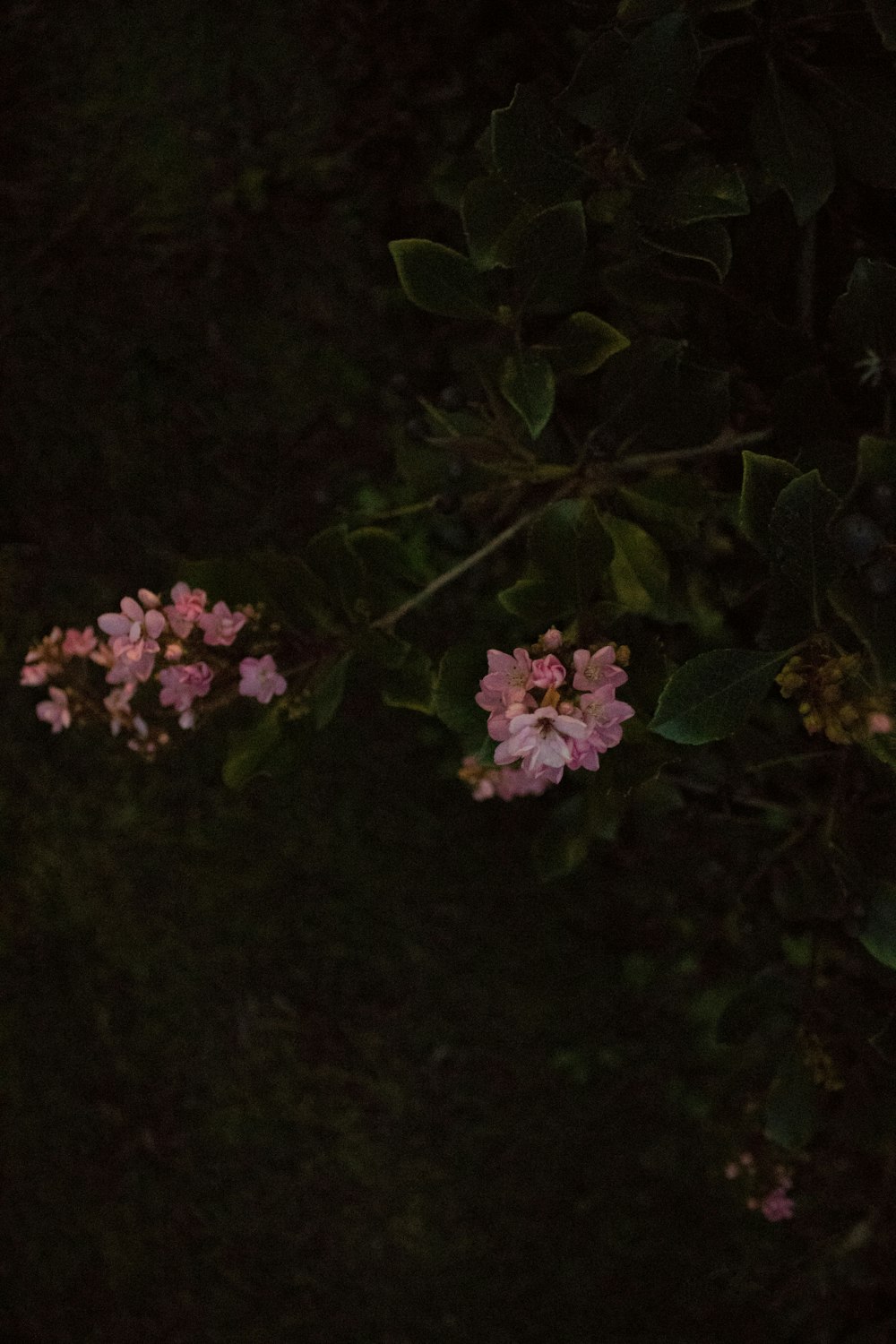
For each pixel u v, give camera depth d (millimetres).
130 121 1195
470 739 845
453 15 1049
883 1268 1198
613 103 760
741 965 1179
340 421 1207
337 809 1277
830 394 836
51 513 1278
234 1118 1351
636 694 794
